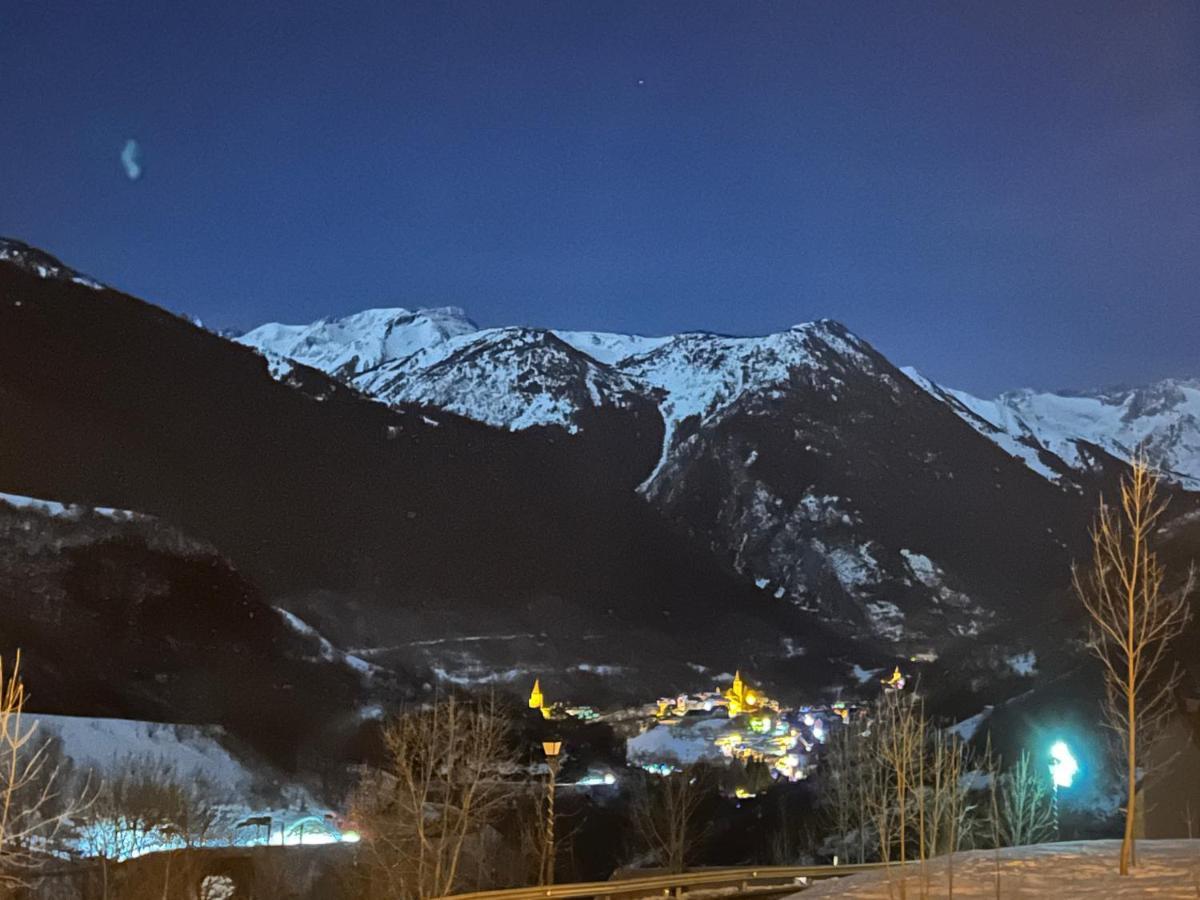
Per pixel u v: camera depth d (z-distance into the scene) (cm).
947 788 3434
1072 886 2231
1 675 2277
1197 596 5088
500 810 7281
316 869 6084
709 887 4166
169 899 5325
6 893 4419
